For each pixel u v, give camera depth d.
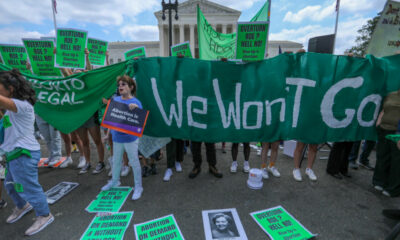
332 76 2.65
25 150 1.79
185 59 2.68
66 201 2.44
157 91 2.75
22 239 1.85
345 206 2.34
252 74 2.68
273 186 2.78
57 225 2.02
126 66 2.67
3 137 1.88
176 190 2.69
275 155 3.06
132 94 2.50
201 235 1.88
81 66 3.14
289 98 2.69
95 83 2.73
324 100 2.69
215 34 5.28
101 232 1.92
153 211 2.24
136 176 2.50
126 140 2.37
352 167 3.37
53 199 2.47
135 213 2.21
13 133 1.76
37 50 3.17
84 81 2.71
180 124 2.82
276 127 2.77
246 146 3.16
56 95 2.79
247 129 2.80
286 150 3.99
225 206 2.33
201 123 2.81
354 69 2.66
